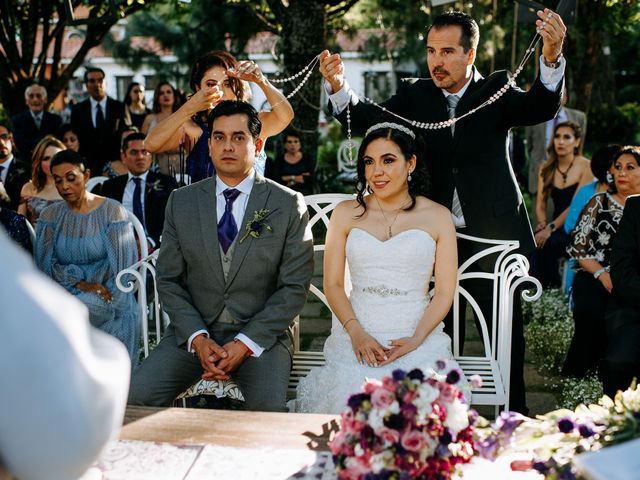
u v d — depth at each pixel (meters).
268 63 16.81
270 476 1.88
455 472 1.79
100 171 7.50
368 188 3.27
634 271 3.37
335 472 1.89
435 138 3.45
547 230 5.49
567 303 5.07
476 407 3.93
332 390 2.90
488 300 3.58
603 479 1.28
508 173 3.49
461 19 3.30
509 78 3.43
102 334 1.27
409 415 1.66
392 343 2.97
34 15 9.71
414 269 3.09
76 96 17.05
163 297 3.11
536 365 4.43
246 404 2.91
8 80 9.83
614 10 10.12
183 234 3.10
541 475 1.87
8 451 1.10
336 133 15.73
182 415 2.25
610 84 15.75
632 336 3.26
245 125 3.05
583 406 1.88
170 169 5.23
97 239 3.80
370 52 10.12
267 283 3.13
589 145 15.45
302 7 7.45
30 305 1.04
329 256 3.22
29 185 5.07
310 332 5.04
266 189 3.14
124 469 1.92
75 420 1.07
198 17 10.23
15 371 1.03
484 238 3.46
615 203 3.93
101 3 9.34
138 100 8.52
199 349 2.96
